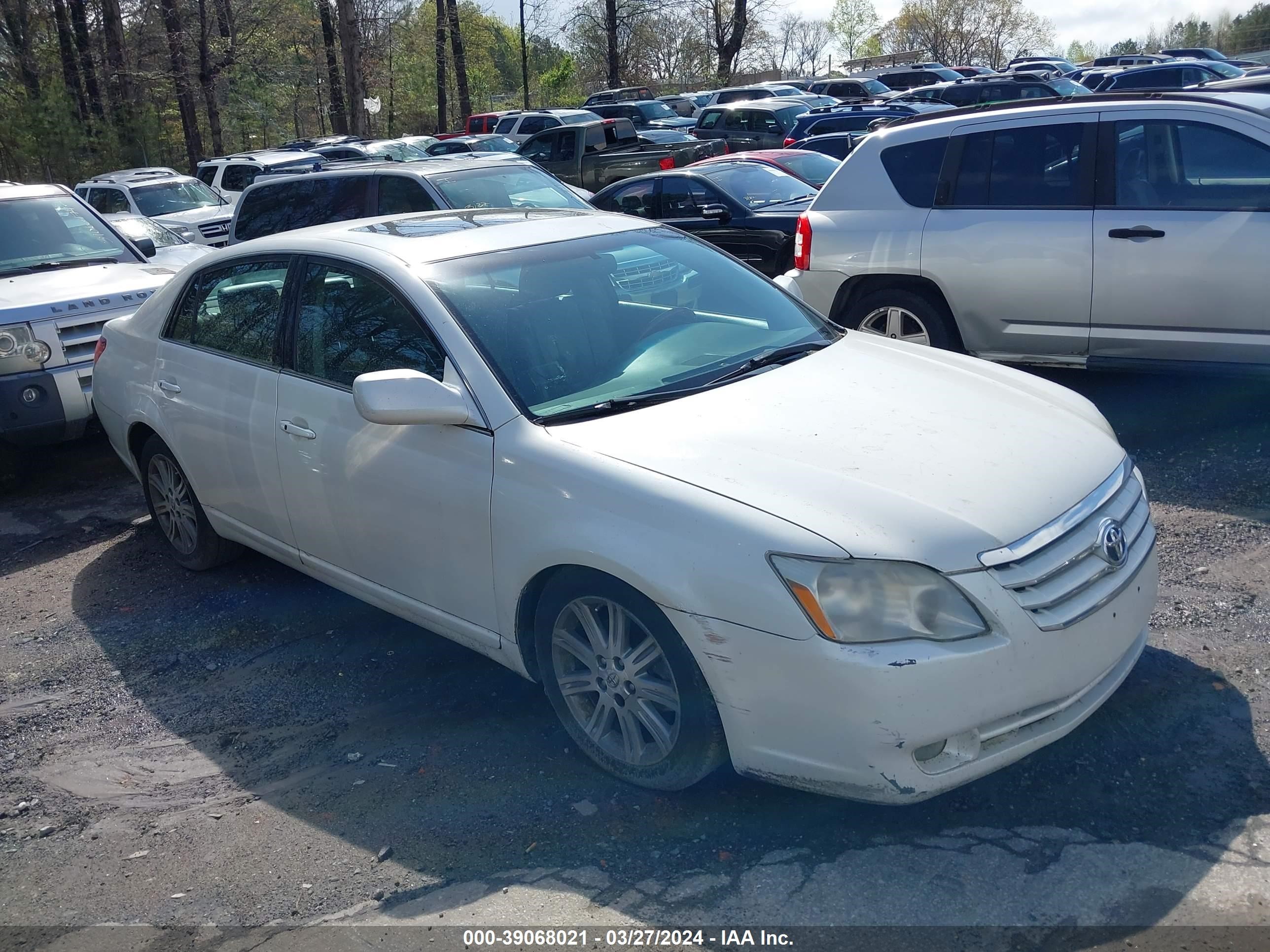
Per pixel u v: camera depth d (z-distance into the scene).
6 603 5.42
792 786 3.01
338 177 10.45
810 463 3.17
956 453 3.24
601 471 3.25
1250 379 6.25
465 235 4.37
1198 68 25.36
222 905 3.07
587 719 3.52
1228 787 3.19
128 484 7.29
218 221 18.00
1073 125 6.40
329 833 3.37
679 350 4.01
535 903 2.95
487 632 3.72
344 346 4.18
